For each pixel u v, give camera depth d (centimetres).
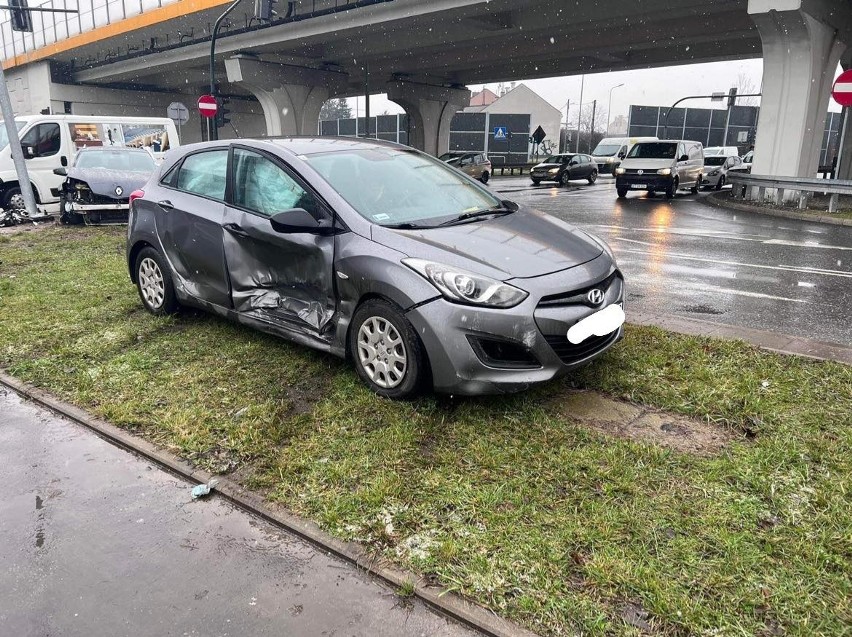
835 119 5531
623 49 2727
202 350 500
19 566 272
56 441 377
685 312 620
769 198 1683
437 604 242
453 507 296
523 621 231
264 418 384
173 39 3016
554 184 3044
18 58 3759
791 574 247
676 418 376
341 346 423
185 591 255
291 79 3000
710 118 6209
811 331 552
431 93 3872
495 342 361
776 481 305
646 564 254
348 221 416
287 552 277
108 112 3934
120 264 820
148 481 334
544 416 374
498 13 2227
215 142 530
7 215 1319
